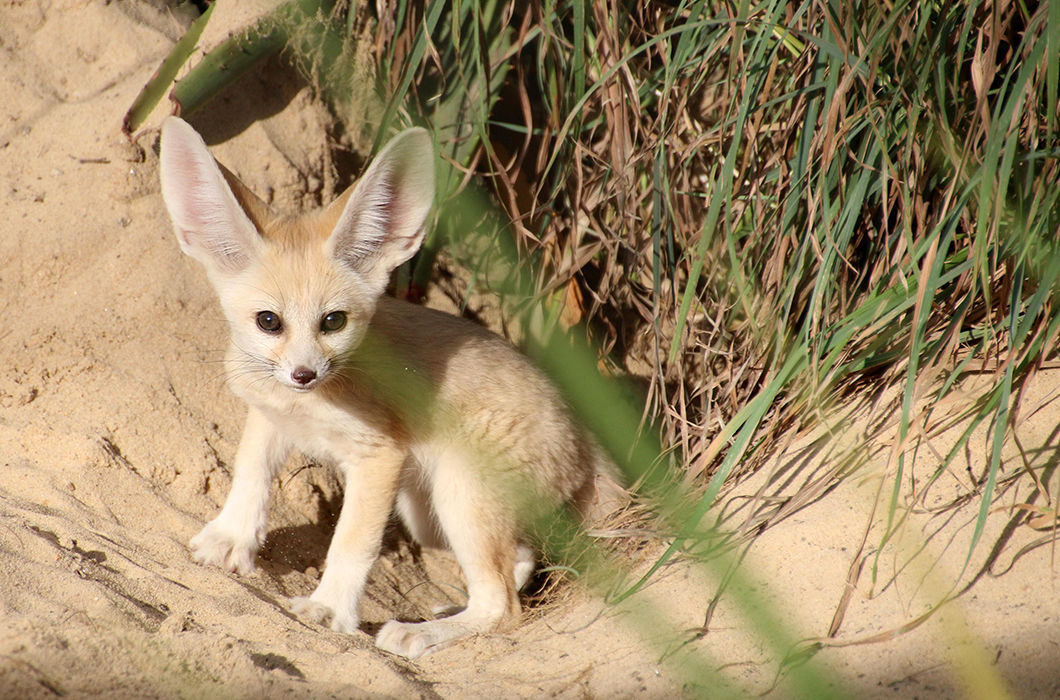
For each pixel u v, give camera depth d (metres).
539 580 7.55
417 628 6.05
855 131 6.09
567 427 7.16
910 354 5.36
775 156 6.75
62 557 5.23
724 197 6.23
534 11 7.61
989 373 5.79
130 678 4.13
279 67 8.20
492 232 8.52
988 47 5.69
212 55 7.38
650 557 6.37
